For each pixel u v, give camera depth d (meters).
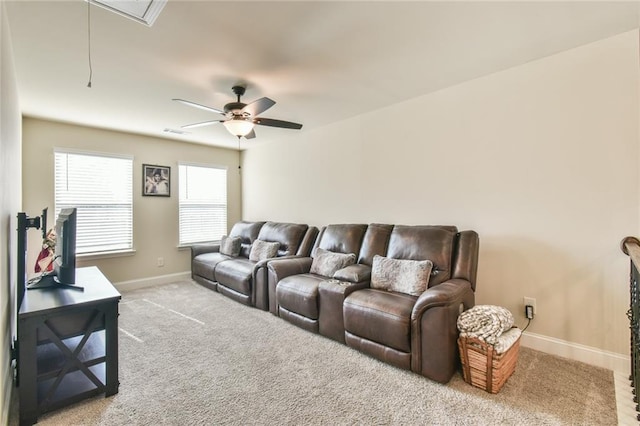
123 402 1.95
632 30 2.19
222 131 4.67
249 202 5.96
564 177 2.49
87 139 4.36
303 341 2.83
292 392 2.05
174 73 2.71
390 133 3.65
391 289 2.76
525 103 2.66
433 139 3.26
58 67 2.57
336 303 2.80
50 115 3.83
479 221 2.95
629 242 2.10
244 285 3.83
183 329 3.11
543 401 1.93
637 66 2.20
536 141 2.62
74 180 4.27
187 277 5.36
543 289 2.59
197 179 5.56
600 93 2.33
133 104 3.45
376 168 3.80
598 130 2.35
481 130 2.92
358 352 2.61
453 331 2.16
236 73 2.73
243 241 5.03
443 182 3.20
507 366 2.10
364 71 2.74
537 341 2.62
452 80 2.97
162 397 2.00
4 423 1.69
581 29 2.16
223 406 1.91
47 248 2.46
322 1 1.81
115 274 4.60
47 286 2.25
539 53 2.49
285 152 5.14
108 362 2.01
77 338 2.41
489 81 2.86
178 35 2.13
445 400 1.96
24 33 2.07
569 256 2.47
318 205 4.57
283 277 3.50
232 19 1.96
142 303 3.96
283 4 1.83
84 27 2.01
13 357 2.12
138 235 4.83
